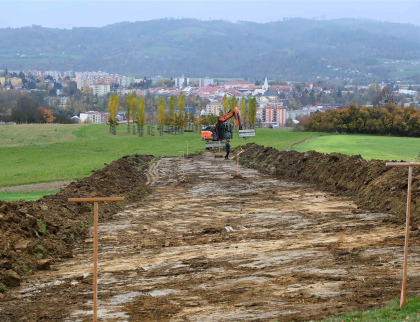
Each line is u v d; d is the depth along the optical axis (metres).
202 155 65.75
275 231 23.05
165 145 82.06
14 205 21.86
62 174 49.12
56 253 20.19
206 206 30.42
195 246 20.88
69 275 17.59
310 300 14.08
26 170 54.53
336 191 33.72
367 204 28.09
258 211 28.17
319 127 114.44
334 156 38.34
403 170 28.86
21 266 17.92
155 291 15.50
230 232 23.38
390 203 26.47
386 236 20.83
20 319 13.66
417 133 104.12
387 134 107.00
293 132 107.38
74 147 80.88
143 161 57.62
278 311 13.42
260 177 43.09
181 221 26.27
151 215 28.11
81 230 23.75
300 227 23.61
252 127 121.94
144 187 38.31
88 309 14.23
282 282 15.72
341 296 14.24
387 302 13.52
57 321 13.49
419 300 12.96
